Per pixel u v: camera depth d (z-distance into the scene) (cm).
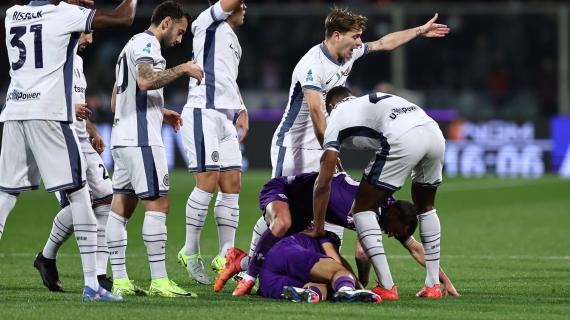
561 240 3984
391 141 2244
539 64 7844
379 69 7656
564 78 7675
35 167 2289
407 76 7781
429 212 2391
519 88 7862
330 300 2245
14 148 2253
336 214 2425
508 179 7231
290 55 7900
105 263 2588
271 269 2322
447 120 7612
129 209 2480
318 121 2600
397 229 2402
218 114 2884
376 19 7575
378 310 2081
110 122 7494
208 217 4794
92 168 2603
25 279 2755
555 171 7475
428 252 2395
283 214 2373
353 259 3431
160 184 2405
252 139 7619
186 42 7619
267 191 2459
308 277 2259
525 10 7800
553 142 7469
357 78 7675
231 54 2905
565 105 7675
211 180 2842
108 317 1980
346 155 7412
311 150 2823
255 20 7881
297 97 2764
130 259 3350
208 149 2848
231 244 2956
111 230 2447
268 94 7912
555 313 2091
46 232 4150
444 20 7775
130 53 2384
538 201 5728
